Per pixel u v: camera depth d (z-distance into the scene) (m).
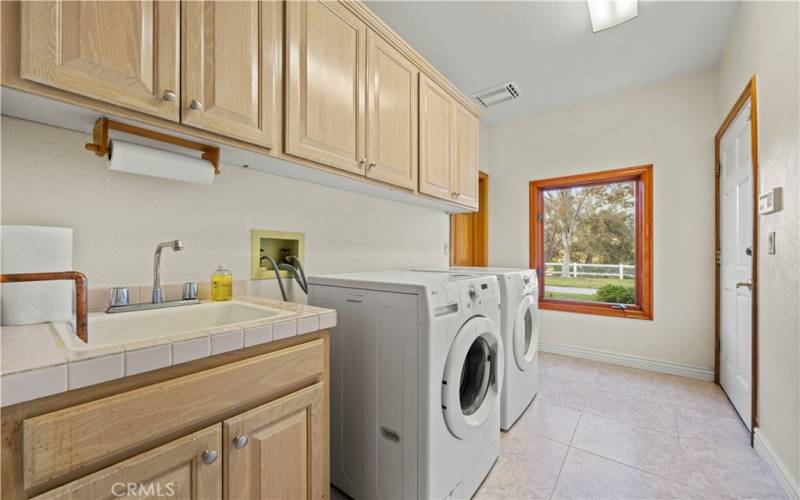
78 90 0.76
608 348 3.11
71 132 1.04
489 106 3.31
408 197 2.15
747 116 1.94
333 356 1.45
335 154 1.41
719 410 2.17
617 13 1.99
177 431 0.73
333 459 1.44
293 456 0.96
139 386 0.68
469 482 1.40
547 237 3.54
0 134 0.93
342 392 1.41
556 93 3.04
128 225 1.16
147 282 1.20
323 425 1.07
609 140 3.10
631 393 2.43
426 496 1.17
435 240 2.86
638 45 2.34
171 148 1.12
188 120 0.94
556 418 2.07
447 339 1.26
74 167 1.05
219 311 1.26
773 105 1.55
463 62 2.53
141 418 0.67
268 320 0.92
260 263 1.56
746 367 2.01
